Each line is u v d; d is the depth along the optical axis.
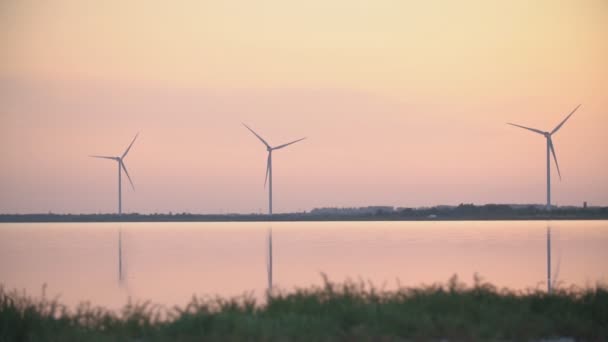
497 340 20.73
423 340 20.31
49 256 69.50
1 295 24.27
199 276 46.06
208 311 21.78
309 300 23.22
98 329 21.53
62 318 22.02
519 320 21.83
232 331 19.83
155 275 47.34
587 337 21.47
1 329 20.42
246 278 44.16
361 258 60.59
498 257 60.59
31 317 21.30
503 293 25.41
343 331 20.23
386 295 24.44
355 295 24.03
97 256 69.19
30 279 45.88
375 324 20.59
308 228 175.38
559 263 53.44
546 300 24.41
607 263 53.50
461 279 41.34
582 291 26.31
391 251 70.44
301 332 19.86
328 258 61.28
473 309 22.55
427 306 22.70
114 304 32.16
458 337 20.59
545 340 21.31
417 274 44.81
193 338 19.64
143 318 22.25
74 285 41.59
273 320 20.98
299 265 53.97
